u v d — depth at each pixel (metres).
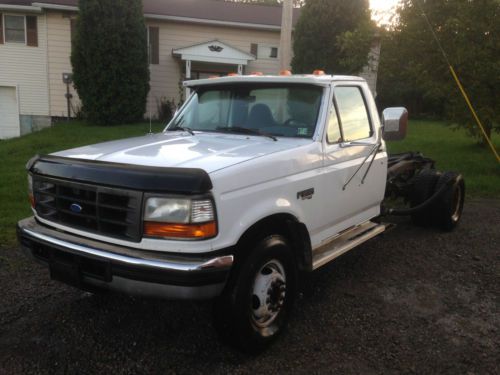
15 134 21.12
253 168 3.20
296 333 3.69
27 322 3.78
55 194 3.28
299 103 4.14
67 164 3.19
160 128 16.80
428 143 14.88
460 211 6.63
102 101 17.55
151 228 2.89
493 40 9.44
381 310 4.11
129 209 2.93
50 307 4.04
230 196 2.99
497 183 9.38
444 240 6.07
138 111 18.34
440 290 4.56
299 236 3.78
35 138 14.50
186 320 3.87
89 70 17.36
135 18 17.55
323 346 3.52
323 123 3.98
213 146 3.63
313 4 18.56
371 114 4.83
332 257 4.09
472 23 9.32
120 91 17.72
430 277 4.87
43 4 19.25
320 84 4.07
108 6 16.95
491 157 12.16
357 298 4.34
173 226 2.84
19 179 8.63
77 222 3.23
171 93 21.41
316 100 4.10
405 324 3.88
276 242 3.36
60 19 20.00
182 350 3.43
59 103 20.77
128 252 2.95
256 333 3.28
